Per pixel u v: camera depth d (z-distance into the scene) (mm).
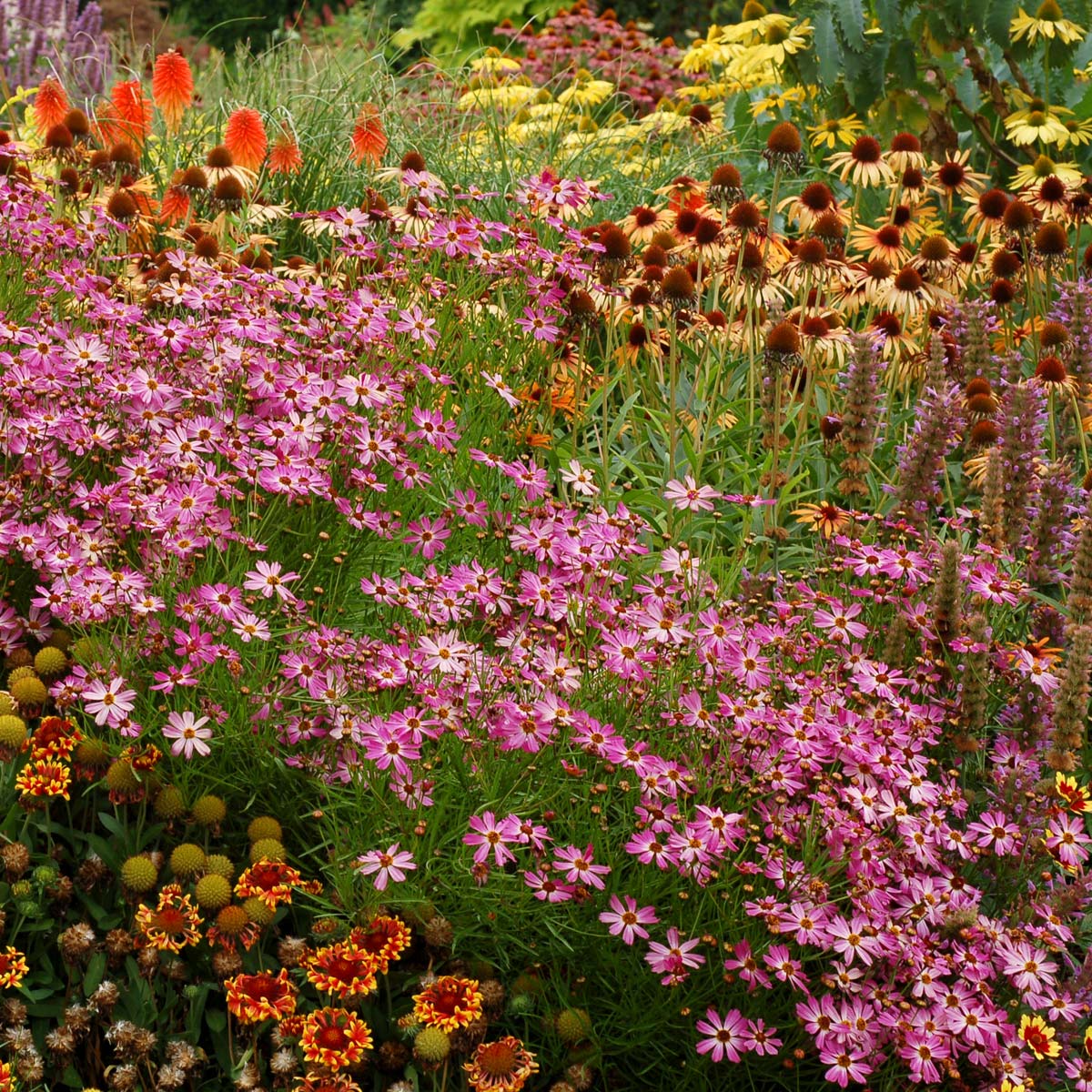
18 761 2916
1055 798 3137
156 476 3258
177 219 4941
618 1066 2871
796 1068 2727
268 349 3631
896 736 3076
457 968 2836
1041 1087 2883
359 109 6484
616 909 2666
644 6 15047
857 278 4984
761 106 7332
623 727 2986
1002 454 3807
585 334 4660
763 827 2906
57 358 3426
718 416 4695
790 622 3330
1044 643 3541
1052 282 5617
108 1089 2617
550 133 7141
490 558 3646
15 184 4113
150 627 2959
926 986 2748
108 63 8250
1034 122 6551
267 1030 2764
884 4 6453
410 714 2885
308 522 3352
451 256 4207
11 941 2654
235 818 2992
